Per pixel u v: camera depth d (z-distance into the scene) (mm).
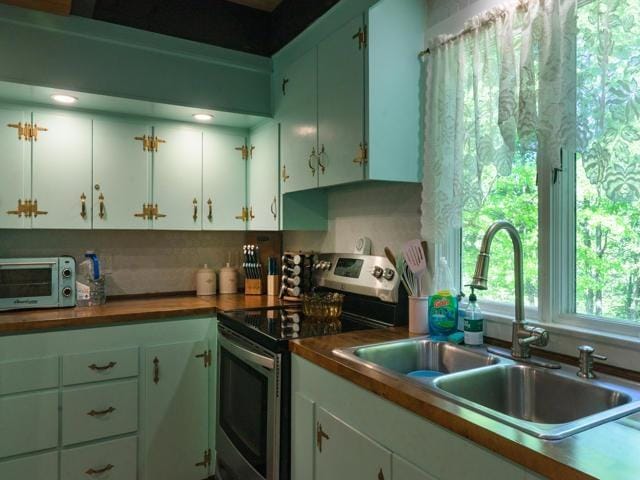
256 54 2738
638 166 1147
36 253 2506
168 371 2246
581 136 1254
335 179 1976
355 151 1842
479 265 1352
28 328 1925
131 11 2348
